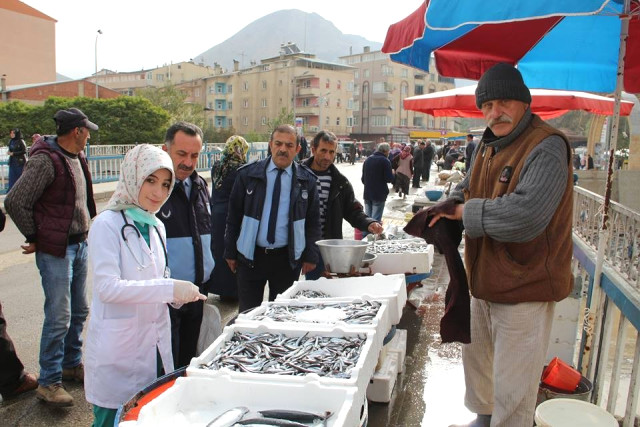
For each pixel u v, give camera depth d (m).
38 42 60.28
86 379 2.41
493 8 2.37
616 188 7.02
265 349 2.49
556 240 2.51
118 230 2.35
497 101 2.54
